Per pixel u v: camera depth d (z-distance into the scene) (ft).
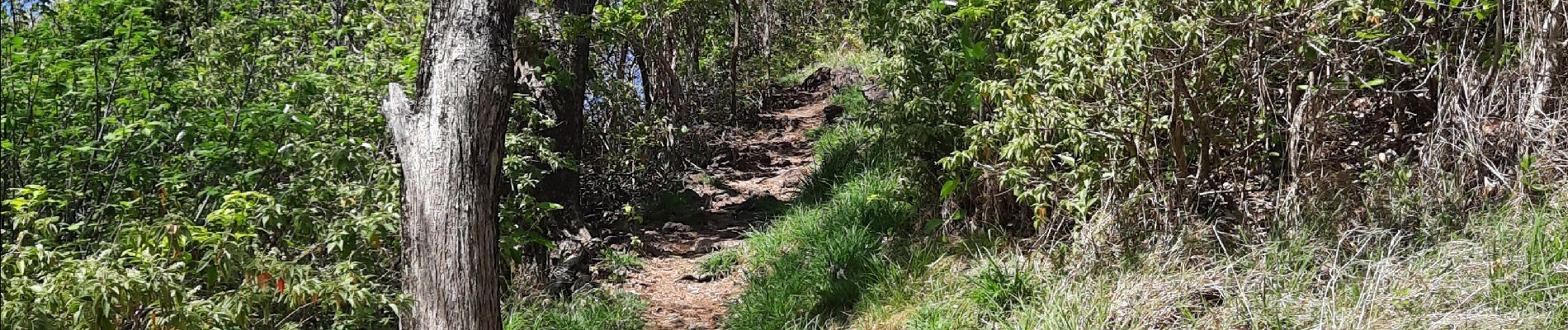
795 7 59.21
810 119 51.44
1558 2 15.55
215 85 17.29
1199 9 15.70
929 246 21.93
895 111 22.68
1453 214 15.70
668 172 34.65
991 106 20.61
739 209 32.68
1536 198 15.40
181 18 18.88
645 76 35.78
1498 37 15.69
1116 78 17.02
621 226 30.01
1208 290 15.40
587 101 29.32
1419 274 14.24
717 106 46.62
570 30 24.80
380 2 21.57
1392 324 13.08
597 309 21.45
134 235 12.62
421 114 14.12
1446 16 17.39
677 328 21.75
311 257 16.48
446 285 13.97
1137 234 17.48
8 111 15.60
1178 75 16.49
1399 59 16.14
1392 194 16.49
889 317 19.24
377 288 16.44
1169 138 17.89
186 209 16.16
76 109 16.96
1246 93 17.24
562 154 25.70
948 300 18.49
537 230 22.76
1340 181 17.02
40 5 17.56
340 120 18.16
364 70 19.11
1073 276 17.21
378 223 15.38
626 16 26.43
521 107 21.76
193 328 12.26
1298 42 15.84
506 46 14.51
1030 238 20.16
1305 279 15.24
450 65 14.05
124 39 17.03
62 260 12.45
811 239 24.59
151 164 16.92
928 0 21.85
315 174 16.26
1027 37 18.71
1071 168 18.88
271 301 13.73
